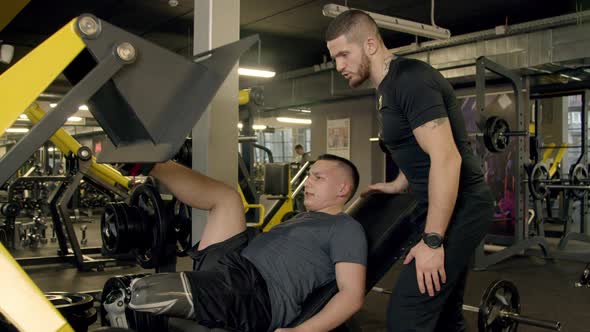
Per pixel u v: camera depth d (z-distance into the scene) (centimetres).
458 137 137
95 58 106
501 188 552
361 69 140
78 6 507
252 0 486
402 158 142
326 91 696
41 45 102
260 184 829
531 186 457
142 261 205
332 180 155
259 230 405
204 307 129
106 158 120
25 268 434
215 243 154
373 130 725
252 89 402
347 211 170
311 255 144
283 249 144
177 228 215
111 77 108
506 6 506
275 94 777
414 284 135
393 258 154
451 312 159
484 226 140
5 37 614
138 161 115
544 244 474
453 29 591
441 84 130
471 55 532
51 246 567
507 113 561
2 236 545
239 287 135
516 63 498
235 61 122
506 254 436
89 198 845
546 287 357
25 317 96
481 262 416
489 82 577
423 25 400
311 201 157
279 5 502
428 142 124
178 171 152
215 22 209
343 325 149
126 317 150
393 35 616
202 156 207
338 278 139
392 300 141
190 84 120
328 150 793
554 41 472
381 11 518
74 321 152
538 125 548
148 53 113
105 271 426
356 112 749
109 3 500
